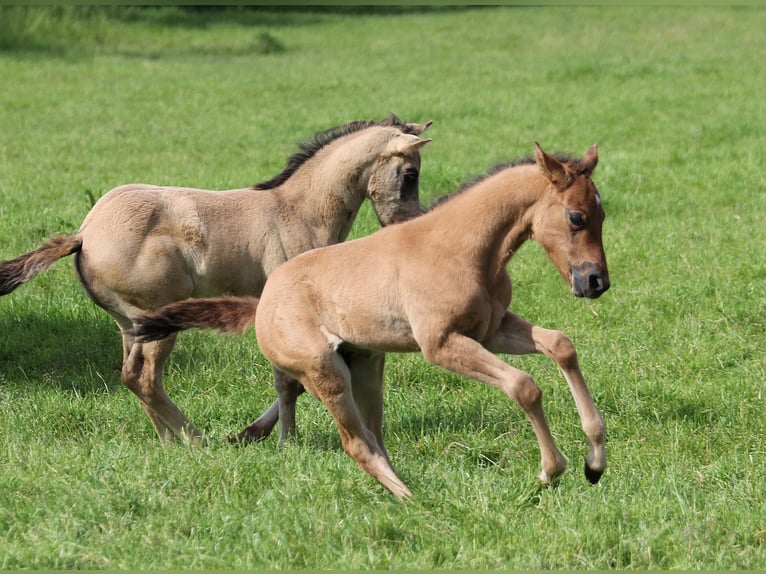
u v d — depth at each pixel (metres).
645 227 17.30
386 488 8.56
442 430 10.32
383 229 9.00
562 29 49.94
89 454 9.30
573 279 8.34
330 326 8.88
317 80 35.78
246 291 10.73
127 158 23.53
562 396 11.00
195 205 10.51
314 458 9.17
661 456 9.41
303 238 10.81
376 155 10.89
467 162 22.22
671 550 7.36
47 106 30.64
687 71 34.84
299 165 11.05
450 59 41.22
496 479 8.68
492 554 7.22
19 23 42.69
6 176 21.09
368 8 61.88
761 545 7.46
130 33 46.56
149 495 8.17
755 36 44.91
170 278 10.33
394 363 12.08
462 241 8.45
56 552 7.24
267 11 59.12
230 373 12.09
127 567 7.12
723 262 15.28
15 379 12.04
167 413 10.45
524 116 27.89
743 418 10.30
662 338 12.73
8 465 8.93
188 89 33.97
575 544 7.37
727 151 22.95
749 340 12.56
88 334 13.14
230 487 8.38
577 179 8.29
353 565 7.12
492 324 8.55
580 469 9.09
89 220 10.55
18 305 13.66
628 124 26.56
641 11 55.38
